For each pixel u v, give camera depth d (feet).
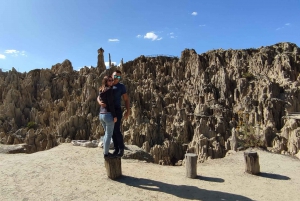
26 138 221.25
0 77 338.13
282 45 326.03
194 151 188.34
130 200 33.55
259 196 36.65
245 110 241.55
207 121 234.99
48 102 320.50
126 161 54.90
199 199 34.68
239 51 334.85
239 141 73.56
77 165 48.57
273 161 57.06
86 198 33.94
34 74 357.82
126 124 239.91
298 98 244.42
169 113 270.46
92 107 277.64
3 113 283.38
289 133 182.80
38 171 44.34
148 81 336.08
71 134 241.14
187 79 344.08
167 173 46.57
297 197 36.70
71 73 388.78
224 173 47.75
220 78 293.84
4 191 35.68
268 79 263.70
